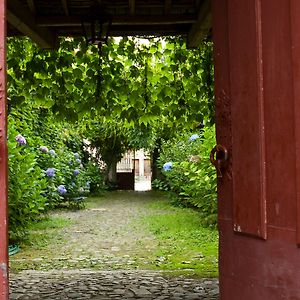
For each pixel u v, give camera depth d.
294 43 1.80
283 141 1.86
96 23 4.45
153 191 20.34
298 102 1.78
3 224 1.86
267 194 1.95
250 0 2.04
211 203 8.98
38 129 11.73
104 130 18.42
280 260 1.89
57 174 11.59
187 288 5.04
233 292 2.22
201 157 9.16
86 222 10.52
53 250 7.30
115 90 5.59
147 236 8.52
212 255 6.75
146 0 4.46
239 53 2.13
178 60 5.63
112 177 21.59
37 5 4.47
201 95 5.61
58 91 5.51
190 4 4.49
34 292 4.91
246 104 2.09
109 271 5.86
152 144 18.47
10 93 5.51
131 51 5.64
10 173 7.30
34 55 5.41
